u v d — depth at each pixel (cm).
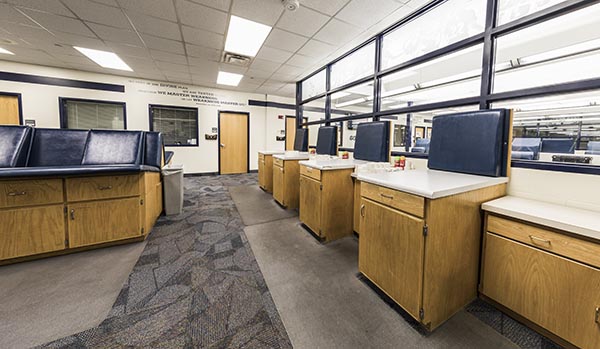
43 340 115
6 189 177
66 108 496
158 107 578
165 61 425
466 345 116
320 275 178
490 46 182
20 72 452
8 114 451
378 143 269
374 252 153
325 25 282
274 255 209
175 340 117
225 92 650
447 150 184
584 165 132
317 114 729
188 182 555
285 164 346
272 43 337
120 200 217
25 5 252
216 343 116
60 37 329
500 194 158
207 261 197
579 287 104
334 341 119
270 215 322
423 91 492
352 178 248
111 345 113
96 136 246
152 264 190
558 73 258
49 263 188
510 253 129
